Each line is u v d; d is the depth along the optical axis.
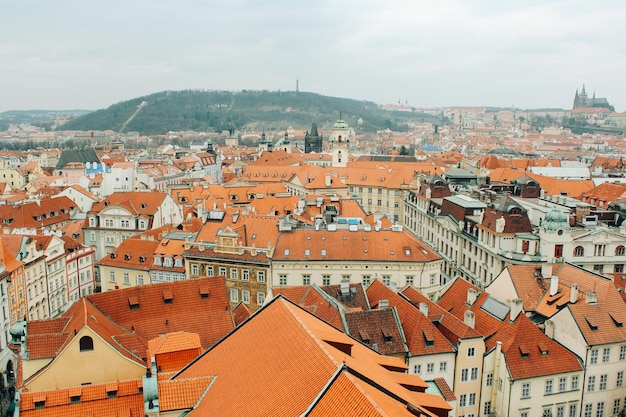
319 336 44.84
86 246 139.75
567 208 127.06
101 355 59.31
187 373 52.47
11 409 75.56
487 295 85.62
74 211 174.88
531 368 73.88
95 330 60.16
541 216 121.38
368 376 41.59
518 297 87.88
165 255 118.75
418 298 86.38
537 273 90.50
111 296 72.50
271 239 108.88
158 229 136.12
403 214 194.25
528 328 77.12
